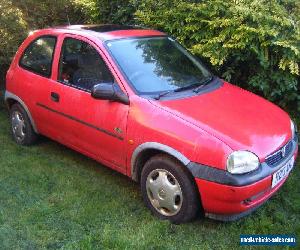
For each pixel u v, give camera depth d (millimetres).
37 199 4504
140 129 4086
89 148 4758
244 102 4453
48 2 7617
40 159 5438
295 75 5566
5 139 6062
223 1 6047
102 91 4258
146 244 3766
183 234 3918
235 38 5531
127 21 7109
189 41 6172
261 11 5738
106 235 3852
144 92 4297
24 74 5535
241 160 3607
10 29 6906
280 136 4027
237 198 3625
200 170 3697
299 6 6004
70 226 4039
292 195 4605
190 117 3938
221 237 3902
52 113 5121
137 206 4367
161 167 4000
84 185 4785
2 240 3816
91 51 4715
